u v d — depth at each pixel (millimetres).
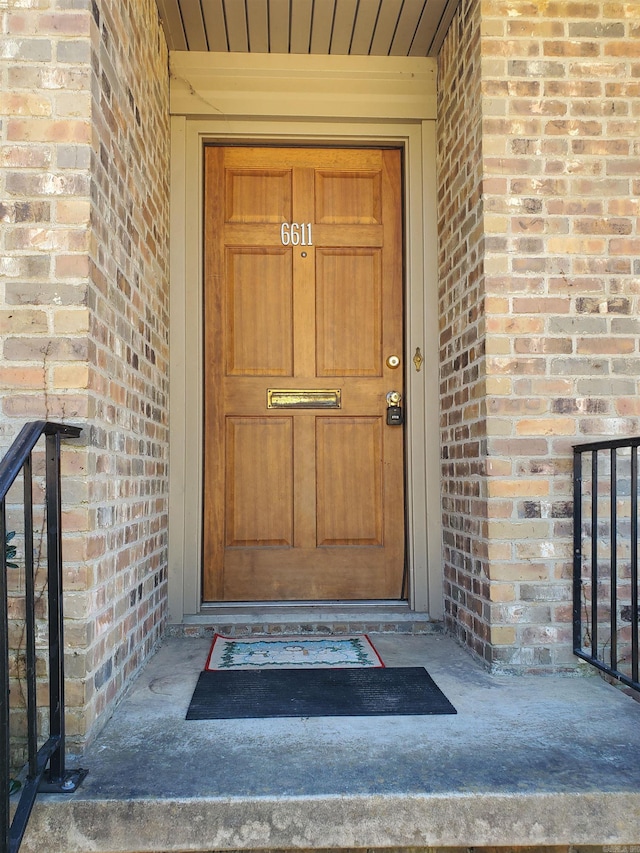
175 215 3105
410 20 2924
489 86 2553
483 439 2529
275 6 2811
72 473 1826
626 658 2484
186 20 2902
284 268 3240
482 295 2541
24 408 1837
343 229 3258
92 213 1904
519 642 2447
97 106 1961
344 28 2965
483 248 2535
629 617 2502
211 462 3156
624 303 2547
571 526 2494
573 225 2553
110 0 2107
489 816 1585
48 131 1889
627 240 2562
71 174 1885
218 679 2354
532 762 1739
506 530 2475
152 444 2715
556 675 2441
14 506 1844
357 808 1571
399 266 3266
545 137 2564
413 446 3129
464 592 2756
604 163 2576
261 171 3266
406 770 1690
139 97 2496
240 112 3109
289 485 3184
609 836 1593
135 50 2432
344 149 3270
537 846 1659
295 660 2576
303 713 2047
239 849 1563
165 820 1554
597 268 2549
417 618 3023
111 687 2055
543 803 1594
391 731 1920
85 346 1854
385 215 3254
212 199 3232
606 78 2596
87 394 1846
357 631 2990
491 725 1965
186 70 3104
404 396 3207
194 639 2900
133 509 2365
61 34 1902
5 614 1345
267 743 1841
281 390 3195
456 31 2875
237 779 1644
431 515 3084
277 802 1565
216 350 3188
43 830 1544
